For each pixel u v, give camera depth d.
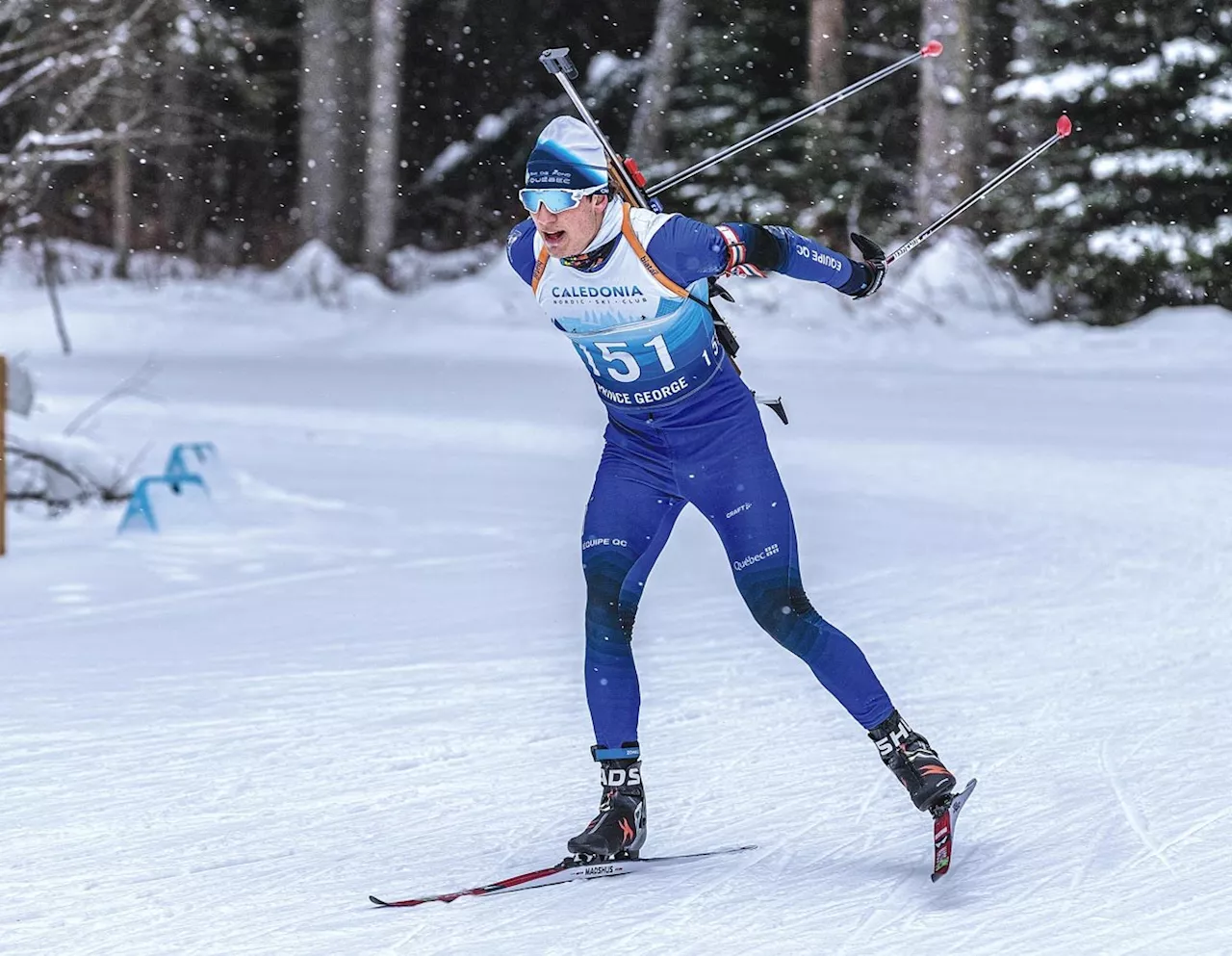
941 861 10.61
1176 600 21.19
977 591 22.11
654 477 11.65
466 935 9.86
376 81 93.50
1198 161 76.81
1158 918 9.85
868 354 70.19
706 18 100.81
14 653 18.70
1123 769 13.38
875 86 100.44
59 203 80.88
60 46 34.81
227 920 10.15
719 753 14.34
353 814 12.64
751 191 91.94
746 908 10.35
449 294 85.69
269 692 16.75
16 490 30.38
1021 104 81.62
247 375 65.56
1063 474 35.69
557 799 13.05
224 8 96.12
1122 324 80.00
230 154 111.81
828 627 11.30
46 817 12.45
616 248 10.77
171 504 28.61
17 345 80.00
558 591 22.73
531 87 113.75
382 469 36.91
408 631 19.98
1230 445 41.19
